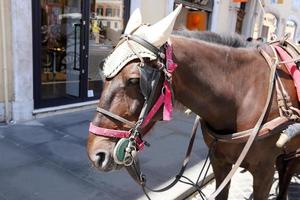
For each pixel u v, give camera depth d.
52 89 7.06
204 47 2.22
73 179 4.14
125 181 4.17
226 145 2.45
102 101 1.85
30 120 6.13
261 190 2.60
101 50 7.62
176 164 4.79
